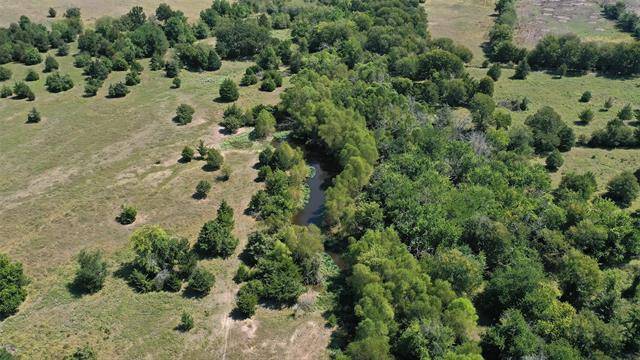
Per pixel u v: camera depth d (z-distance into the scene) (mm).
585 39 192500
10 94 150375
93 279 85312
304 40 183625
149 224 102062
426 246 91250
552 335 74625
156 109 145625
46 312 82562
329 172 123188
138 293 86625
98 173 117312
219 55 181375
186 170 118750
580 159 124438
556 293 83562
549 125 128500
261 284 85750
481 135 121812
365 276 81812
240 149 128500
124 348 77312
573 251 86250
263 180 115750
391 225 93812
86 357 72750
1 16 199250
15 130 133500
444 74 155875
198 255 94562
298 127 131750
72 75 164500
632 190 106750
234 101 151125
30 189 111438
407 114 128500
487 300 83375
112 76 165500
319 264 91312
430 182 103188
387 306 76938
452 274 82875
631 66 165500
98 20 195250
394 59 166625
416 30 190875
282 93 145625
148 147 127750
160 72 169500
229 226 98562
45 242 96750
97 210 105375
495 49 182500
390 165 111000
